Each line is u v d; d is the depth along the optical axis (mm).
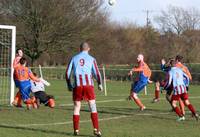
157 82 39938
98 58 100312
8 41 38250
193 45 97500
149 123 25688
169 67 29312
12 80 35531
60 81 76312
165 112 31609
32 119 26719
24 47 90938
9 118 27000
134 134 21234
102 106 35906
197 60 94438
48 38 90000
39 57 92938
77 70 20531
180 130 23000
